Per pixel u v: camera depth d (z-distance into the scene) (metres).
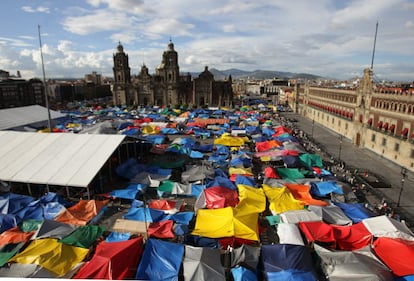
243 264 20.25
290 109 137.25
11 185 34.38
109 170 39.81
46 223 24.53
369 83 60.19
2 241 23.16
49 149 39.28
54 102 169.62
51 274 18.95
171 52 136.00
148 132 68.56
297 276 18.42
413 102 45.69
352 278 17.95
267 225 28.86
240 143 56.16
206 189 32.19
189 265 19.39
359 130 64.12
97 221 29.28
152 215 26.88
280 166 46.78
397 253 20.67
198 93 137.75
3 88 125.31
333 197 32.78
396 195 36.81
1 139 42.00
